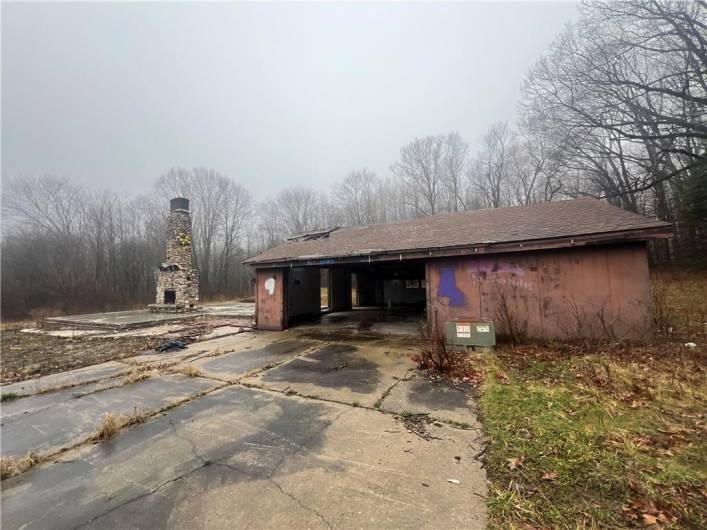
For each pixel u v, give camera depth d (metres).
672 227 5.36
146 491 2.37
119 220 31.23
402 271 17.02
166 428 3.45
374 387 4.52
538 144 21.67
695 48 10.89
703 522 1.81
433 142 32.00
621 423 3.01
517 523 1.87
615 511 1.92
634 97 12.35
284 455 2.79
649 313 5.82
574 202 8.95
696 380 3.95
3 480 2.59
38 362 7.27
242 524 1.98
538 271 6.71
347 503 2.13
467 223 9.16
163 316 15.45
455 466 2.51
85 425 3.64
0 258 23.34
